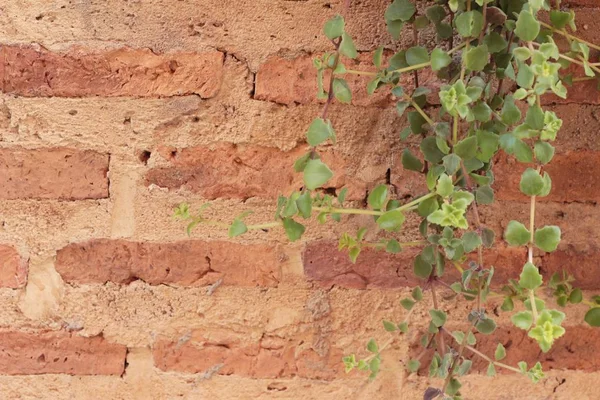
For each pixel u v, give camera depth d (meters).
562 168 0.95
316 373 0.97
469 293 0.84
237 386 0.97
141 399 0.97
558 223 0.96
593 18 0.93
